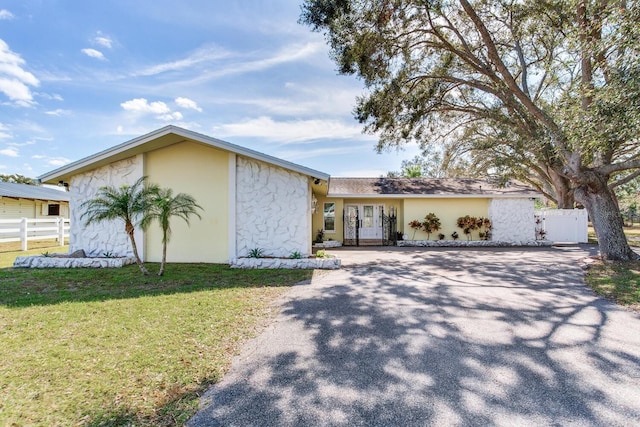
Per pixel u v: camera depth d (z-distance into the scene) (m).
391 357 3.53
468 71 13.80
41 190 20.75
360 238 18.03
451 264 10.05
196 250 9.92
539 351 3.69
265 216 9.62
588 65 9.05
